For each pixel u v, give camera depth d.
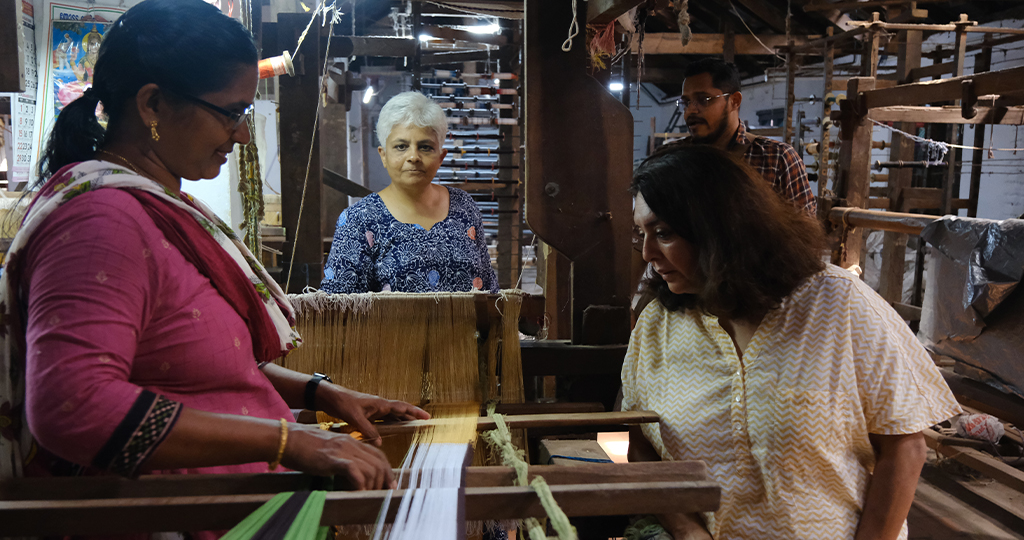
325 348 1.38
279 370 1.09
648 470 0.87
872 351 0.99
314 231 2.50
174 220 0.80
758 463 1.04
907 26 5.13
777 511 1.02
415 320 1.41
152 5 0.79
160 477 0.80
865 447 1.04
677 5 1.54
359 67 5.81
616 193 1.57
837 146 5.48
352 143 8.13
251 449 0.75
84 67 2.18
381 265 1.86
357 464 0.77
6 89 1.21
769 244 0.99
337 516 0.74
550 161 1.54
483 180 5.69
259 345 0.94
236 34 0.82
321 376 1.10
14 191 1.99
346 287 1.83
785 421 1.00
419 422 1.09
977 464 2.63
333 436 0.80
